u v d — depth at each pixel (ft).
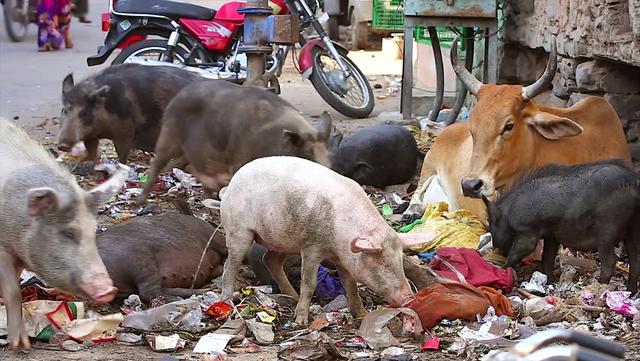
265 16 36.01
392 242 18.24
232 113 24.14
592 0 29.19
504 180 23.86
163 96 28.68
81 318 18.48
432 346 17.39
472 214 25.94
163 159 25.98
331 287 20.61
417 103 42.83
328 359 16.93
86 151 30.04
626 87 29.89
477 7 37.11
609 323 18.78
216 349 17.25
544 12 34.83
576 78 30.94
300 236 18.66
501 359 8.46
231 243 19.53
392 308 18.17
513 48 40.45
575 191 20.53
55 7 66.95
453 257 21.25
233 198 19.40
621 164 20.93
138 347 17.63
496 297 19.29
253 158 23.72
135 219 21.49
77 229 16.76
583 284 21.06
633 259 20.74
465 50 41.39
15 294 17.03
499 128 23.38
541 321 18.80
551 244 21.47
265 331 18.03
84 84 29.07
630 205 20.27
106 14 43.88
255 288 20.59
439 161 28.09
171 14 41.29
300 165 19.07
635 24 25.20
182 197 28.02
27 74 55.06
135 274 19.92
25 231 16.75
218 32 41.06
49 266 16.76
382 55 66.08
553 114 24.98
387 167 30.81
